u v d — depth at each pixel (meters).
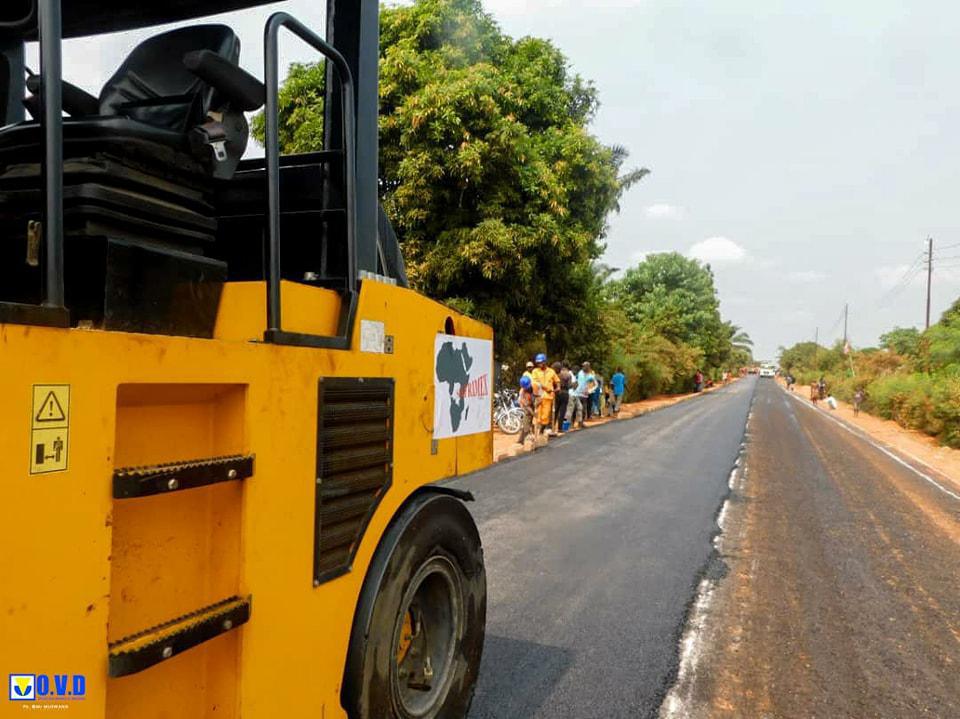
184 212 2.06
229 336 2.12
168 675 1.71
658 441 16.97
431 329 2.94
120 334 1.44
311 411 2.10
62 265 1.41
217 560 1.82
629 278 65.56
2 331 1.22
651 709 3.71
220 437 1.83
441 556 2.92
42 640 1.29
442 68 15.49
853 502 10.13
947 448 21.06
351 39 2.75
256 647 1.86
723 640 4.70
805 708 3.82
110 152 1.88
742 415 29.30
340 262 2.63
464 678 3.09
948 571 6.66
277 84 2.06
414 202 14.95
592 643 4.53
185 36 2.61
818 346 103.69
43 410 1.28
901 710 3.85
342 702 2.37
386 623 2.48
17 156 2.01
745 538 7.54
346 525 2.31
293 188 2.72
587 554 6.57
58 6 1.46
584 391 19.69
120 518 1.55
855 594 5.82
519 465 11.98
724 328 97.38
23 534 1.25
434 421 2.96
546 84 18.20
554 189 15.69
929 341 34.59
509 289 16.22
